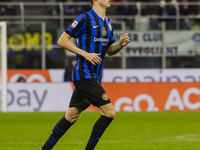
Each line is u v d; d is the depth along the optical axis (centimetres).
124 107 4706
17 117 4203
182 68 5084
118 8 5581
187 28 5150
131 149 2297
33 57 4994
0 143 2533
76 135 2916
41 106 4753
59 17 5291
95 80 1708
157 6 5556
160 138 2772
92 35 1725
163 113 4494
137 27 5122
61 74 5000
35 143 2531
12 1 5922
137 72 5041
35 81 4981
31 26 4962
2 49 4700
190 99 4722
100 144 2491
